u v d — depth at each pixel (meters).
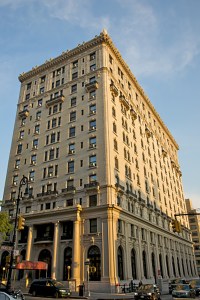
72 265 37.06
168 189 72.06
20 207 48.31
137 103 64.62
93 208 39.44
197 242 114.12
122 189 43.56
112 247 36.41
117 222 39.69
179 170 89.25
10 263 24.16
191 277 69.25
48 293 28.88
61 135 50.62
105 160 42.56
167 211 66.12
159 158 71.25
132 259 41.59
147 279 43.19
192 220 118.50
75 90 53.97
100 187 40.88
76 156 46.34
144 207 51.34
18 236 45.12
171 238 62.78
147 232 49.41
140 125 62.88
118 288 34.19
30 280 39.88
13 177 52.88
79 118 49.81
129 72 62.78
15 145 56.66
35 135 54.72
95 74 52.34
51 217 42.19
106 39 55.06
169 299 27.34
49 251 41.38
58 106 54.62
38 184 48.53
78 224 39.62
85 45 56.56
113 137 46.69
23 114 58.56
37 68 62.69
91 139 46.28
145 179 56.72
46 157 50.59
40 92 60.16
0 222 35.53
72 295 30.62
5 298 14.62
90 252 38.06
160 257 53.06
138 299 25.78
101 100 48.59
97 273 36.19
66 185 44.97
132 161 52.22
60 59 59.62
